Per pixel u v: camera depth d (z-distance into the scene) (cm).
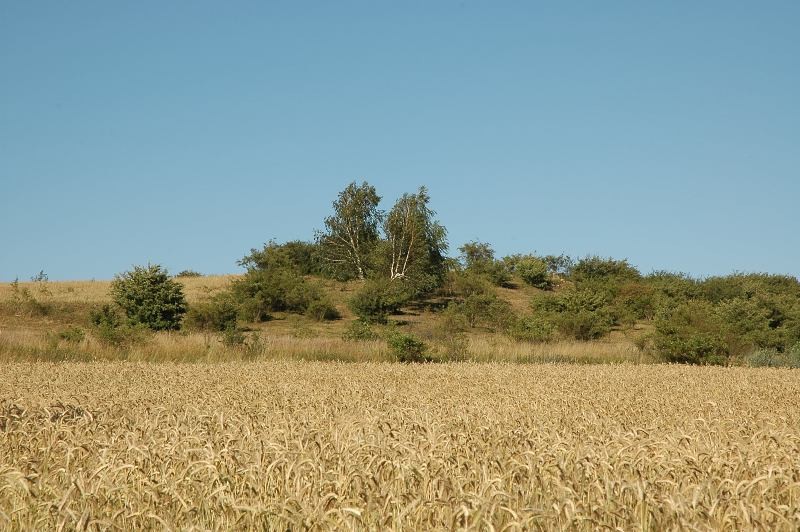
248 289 5969
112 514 612
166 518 605
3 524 582
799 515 573
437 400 1670
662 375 2627
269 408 1435
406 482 677
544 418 1316
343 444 855
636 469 746
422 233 7069
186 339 3584
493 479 612
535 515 538
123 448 856
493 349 3734
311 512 551
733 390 2109
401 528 557
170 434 973
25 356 3136
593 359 3675
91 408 1377
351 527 537
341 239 7806
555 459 759
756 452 870
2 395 1639
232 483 669
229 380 2169
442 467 714
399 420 1192
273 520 571
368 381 2212
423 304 6725
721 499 605
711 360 3559
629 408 1543
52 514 607
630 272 8088
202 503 632
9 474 657
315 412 1340
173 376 2277
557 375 2548
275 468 697
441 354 3541
